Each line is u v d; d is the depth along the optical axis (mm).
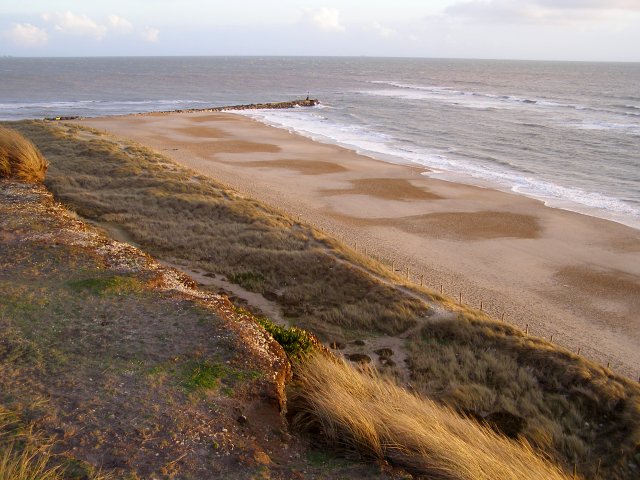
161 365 8023
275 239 21281
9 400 6762
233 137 51531
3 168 21828
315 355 9734
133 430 6430
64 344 8484
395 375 12727
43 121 48344
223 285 17375
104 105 88438
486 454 6602
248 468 6023
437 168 39656
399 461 6480
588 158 42781
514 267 21891
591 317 17828
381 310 15961
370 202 30625
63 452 5895
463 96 99625
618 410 11672
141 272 12180
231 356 8430
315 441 6941
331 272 18438
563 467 9727
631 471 9859
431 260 22375
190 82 150000
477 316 15969
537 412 11484
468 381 12570
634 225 27109
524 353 13836
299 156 42969
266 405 7469
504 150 46281
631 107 76000
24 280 11164
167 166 33750
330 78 170250
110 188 27797
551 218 28094
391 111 74438
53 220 16219
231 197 27641
